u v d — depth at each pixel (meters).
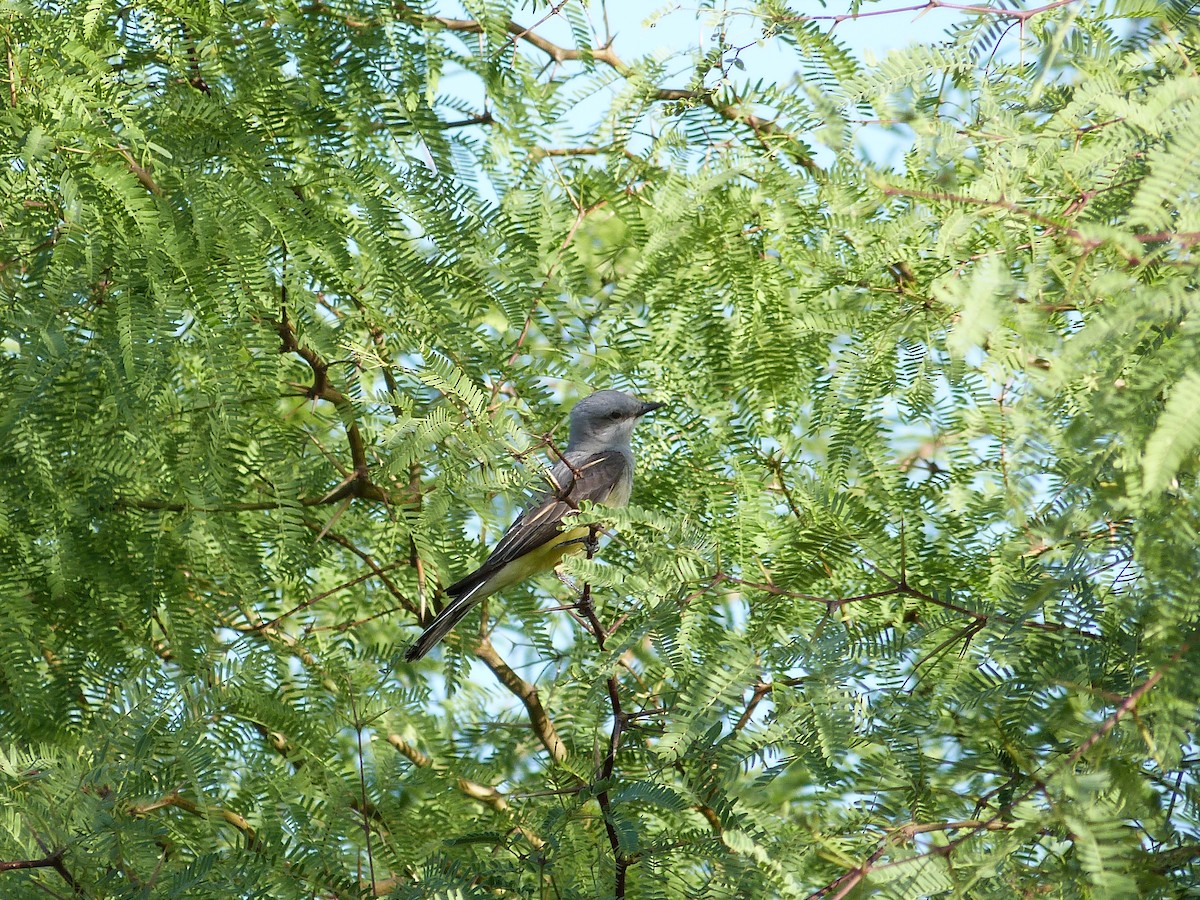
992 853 5.38
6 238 8.50
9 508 8.76
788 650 6.71
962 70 6.54
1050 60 6.16
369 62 9.77
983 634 6.71
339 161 9.33
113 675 9.02
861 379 8.27
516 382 9.48
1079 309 5.81
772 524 8.79
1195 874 5.86
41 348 7.99
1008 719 6.33
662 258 9.98
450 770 9.87
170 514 9.23
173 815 7.93
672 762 6.45
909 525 8.38
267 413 9.59
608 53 10.99
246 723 8.85
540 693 11.48
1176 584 5.25
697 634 7.06
